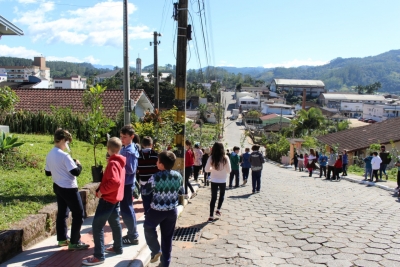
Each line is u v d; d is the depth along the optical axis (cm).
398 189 1276
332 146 2980
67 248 550
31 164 922
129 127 595
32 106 2361
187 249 645
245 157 1577
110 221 545
